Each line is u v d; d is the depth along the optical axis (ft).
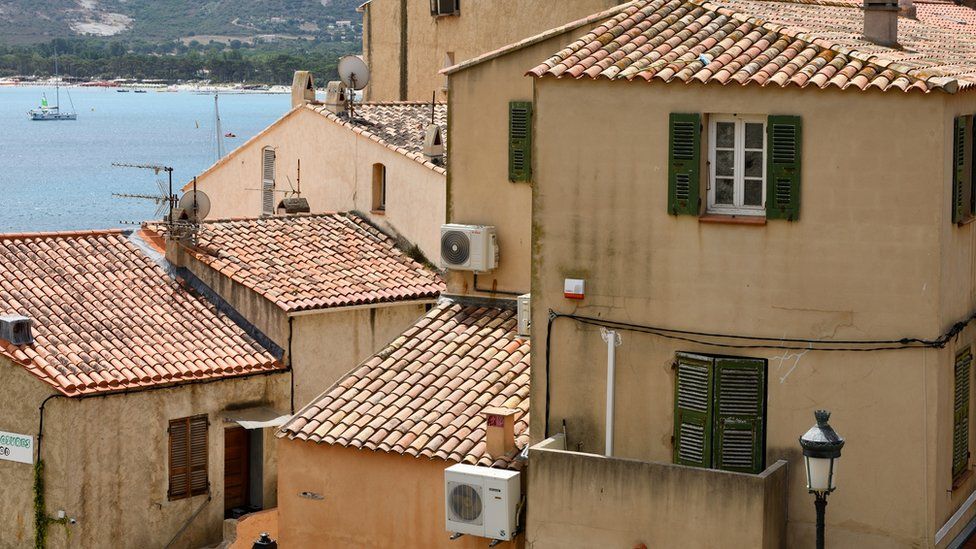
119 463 108.37
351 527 87.30
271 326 117.08
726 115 73.51
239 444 116.16
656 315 75.72
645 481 73.05
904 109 69.21
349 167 136.26
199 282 122.42
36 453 107.14
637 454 76.79
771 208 72.38
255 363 115.03
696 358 74.54
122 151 519.19
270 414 114.73
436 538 83.97
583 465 74.79
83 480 106.63
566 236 77.61
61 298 116.47
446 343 94.68
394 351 94.79
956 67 75.72
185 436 111.86
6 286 116.16
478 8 142.51
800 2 91.40
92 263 122.01
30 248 121.80
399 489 85.35
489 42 141.59
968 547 74.59
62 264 120.78
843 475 72.02
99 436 107.24
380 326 121.80
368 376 92.63
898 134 69.46
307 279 121.49
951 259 71.41
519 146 96.89
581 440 78.28
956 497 74.69
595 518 74.59
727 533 70.90
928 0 120.67
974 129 74.33
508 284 98.12
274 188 145.79
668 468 72.43
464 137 99.40
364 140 134.10
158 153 511.81
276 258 124.57
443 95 148.36
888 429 70.95
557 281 78.18
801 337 72.43
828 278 71.61
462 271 99.45
